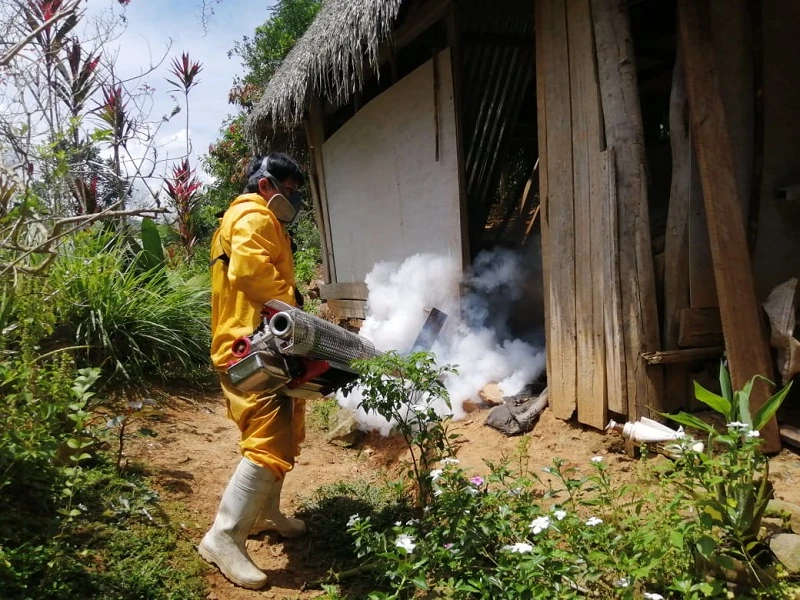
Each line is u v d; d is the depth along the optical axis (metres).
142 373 5.36
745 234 3.49
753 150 3.86
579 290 3.95
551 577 2.19
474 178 6.16
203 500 3.64
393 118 6.06
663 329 3.74
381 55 6.41
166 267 6.88
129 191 4.09
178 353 5.64
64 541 2.85
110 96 4.62
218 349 3.08
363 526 2.70
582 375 3.92
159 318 5.65
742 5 3.80
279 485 3.32
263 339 2.73
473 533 2.46
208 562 3.02
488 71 5.96
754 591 2.21
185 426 4.76
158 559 2.92
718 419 3.54
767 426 3.35
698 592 2.27
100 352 5.15
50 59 3.93
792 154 4.00
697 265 3.68
